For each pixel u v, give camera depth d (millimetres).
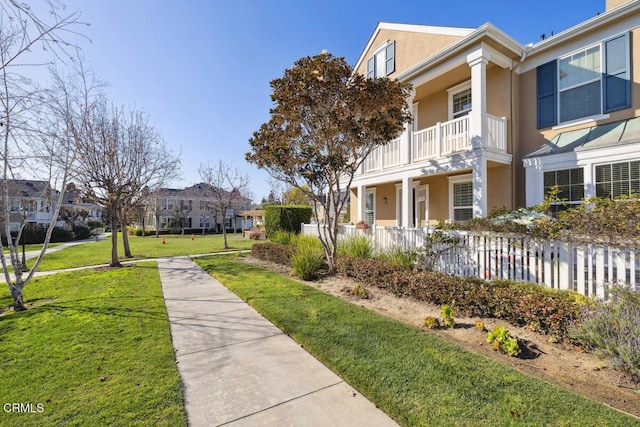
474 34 7820
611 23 7258
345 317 4566
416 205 12078
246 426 2326
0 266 11367
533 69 8734
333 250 7941
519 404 2445
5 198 5707
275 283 7047
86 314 5070
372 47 13133
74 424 2322
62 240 26672
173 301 5891
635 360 2777
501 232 5574
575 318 3631
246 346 3830
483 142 7770
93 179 10047
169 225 38875
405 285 5672
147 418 2398
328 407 2580
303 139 7492
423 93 11227
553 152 7547
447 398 2559
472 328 4133
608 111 7312
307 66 6672
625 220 4074
